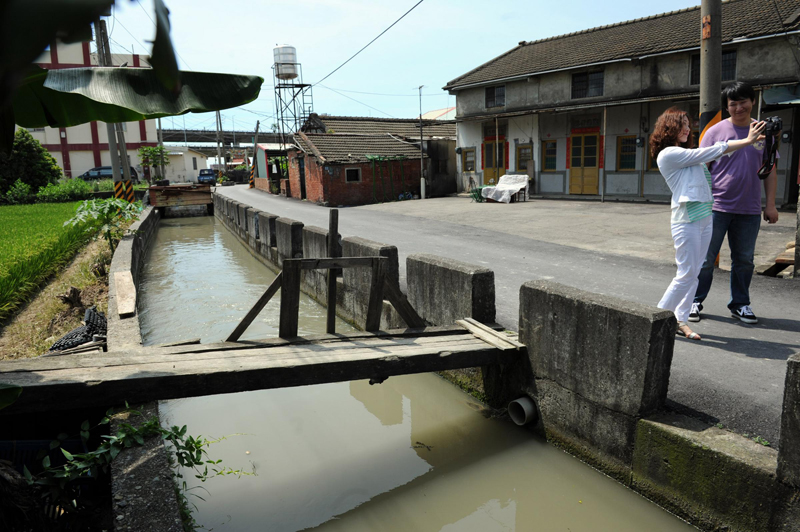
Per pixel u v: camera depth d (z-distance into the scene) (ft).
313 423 16.88
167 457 11.03
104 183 106.93
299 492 13.11
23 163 96.89
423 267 20.85
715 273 24.07
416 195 88.69
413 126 113.60
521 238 36.96
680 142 14.66
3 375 12.76
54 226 48.49
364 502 12.69
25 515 9.73
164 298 33.12
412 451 14.96
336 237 20.34
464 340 16.53
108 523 10.96
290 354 15.02
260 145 129.49
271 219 41.39
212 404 18.37
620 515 11.84
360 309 25.41
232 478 13.71
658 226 40.29
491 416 16.51
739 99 15.48
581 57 69.31
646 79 62.13
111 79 8.60
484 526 11.75
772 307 18.58
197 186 84.38
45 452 12.21
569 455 13.87
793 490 8.89
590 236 36.52
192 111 8.21
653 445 11.35
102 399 12.42
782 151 52.42
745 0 61.82
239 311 29.50
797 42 49.47
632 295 21.20
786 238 32.35
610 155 66.80
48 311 24.23
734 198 16.02
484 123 82.69
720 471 10.02
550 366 14.37
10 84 1.59
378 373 14.57
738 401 12.08
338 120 108.88
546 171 74.90
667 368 11.82
